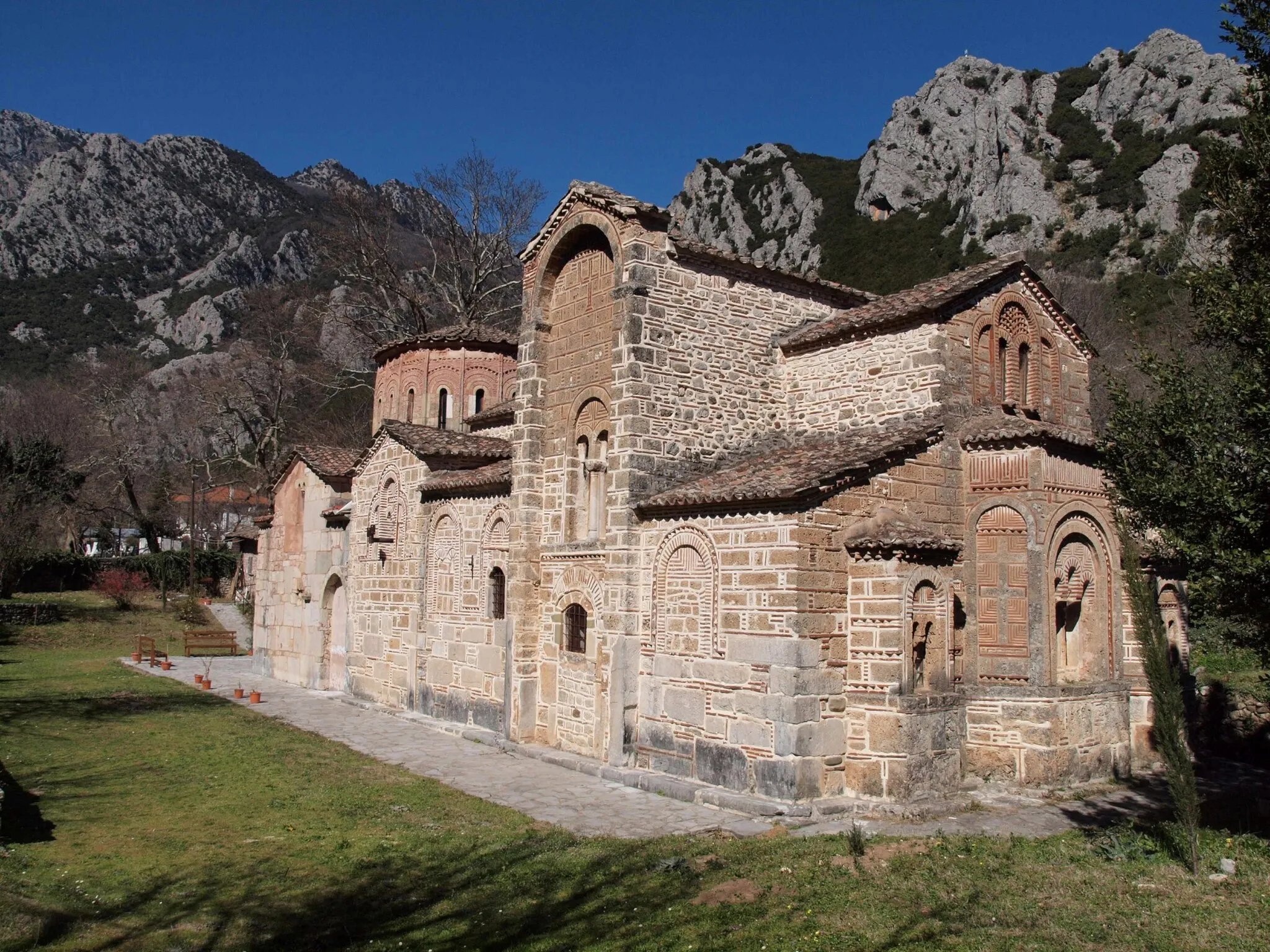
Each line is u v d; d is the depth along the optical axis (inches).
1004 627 641.0
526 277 824.9
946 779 601.6
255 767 692.7
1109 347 1582.2
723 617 624.1
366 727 875.4
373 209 1857.8
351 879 447.5
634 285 703.7
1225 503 434.0
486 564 864.3
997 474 654.5
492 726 832.3
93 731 837.2
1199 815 532.7
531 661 785.6
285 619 1235.2
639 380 698.2
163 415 3009.4
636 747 676.1
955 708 615.5
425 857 482.6
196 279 5275.6
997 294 719.7
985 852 469.1
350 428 2210.9
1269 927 361.7
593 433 756.6
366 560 1058.7
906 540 589.0
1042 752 616.4
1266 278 453.4
